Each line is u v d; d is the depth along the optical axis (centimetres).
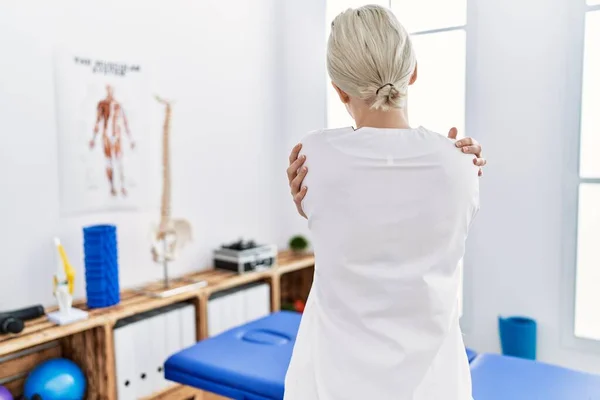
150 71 276
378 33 95
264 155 352
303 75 354
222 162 321
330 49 101
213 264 311
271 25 353
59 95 238
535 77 279
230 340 215
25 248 229
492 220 297
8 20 220
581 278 279
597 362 274
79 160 246
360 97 100
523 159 286
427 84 313
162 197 264
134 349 234
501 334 287
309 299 111
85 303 242
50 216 237
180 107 293
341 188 97
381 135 97
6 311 216
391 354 94
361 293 97
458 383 98
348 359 97
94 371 225
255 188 346
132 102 268
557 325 283
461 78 302
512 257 293
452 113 307
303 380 105
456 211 94
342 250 97
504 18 286
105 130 256
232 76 326
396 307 95
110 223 262
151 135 278
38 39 230
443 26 306
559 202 278
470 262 305
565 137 273
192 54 299
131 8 266
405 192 94
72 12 241
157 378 245
